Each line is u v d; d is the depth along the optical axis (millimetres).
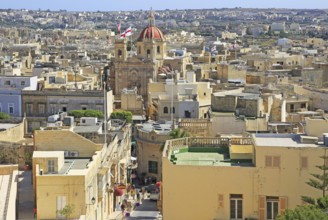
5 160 84625
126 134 122312
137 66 196375
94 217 75250
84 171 70750
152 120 146375
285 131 103625
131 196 105500
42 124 124188
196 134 104125
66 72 182375
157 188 106562
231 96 126312
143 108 164875
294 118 124438
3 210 59562
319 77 188875
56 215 67688
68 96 147750
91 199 72812
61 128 94500
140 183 119188
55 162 71000
